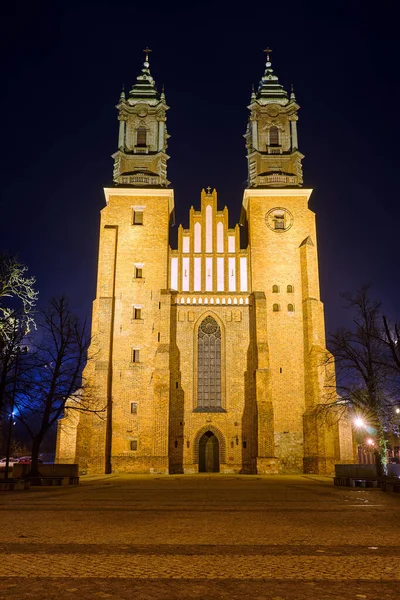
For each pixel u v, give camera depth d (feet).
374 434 129.70
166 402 177.17
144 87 226.99
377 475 120.26
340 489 103.86
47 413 131.03
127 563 34.04
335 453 172.86
